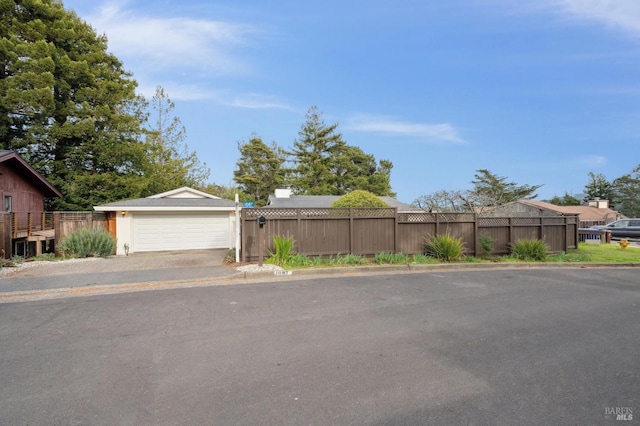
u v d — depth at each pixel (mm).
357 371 3436
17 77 17703
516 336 4480
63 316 5258
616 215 35594
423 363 3635
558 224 13586
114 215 15633
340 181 43406
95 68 22219
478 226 12250
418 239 11594
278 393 3014
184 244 16594
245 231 10164
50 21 20188
